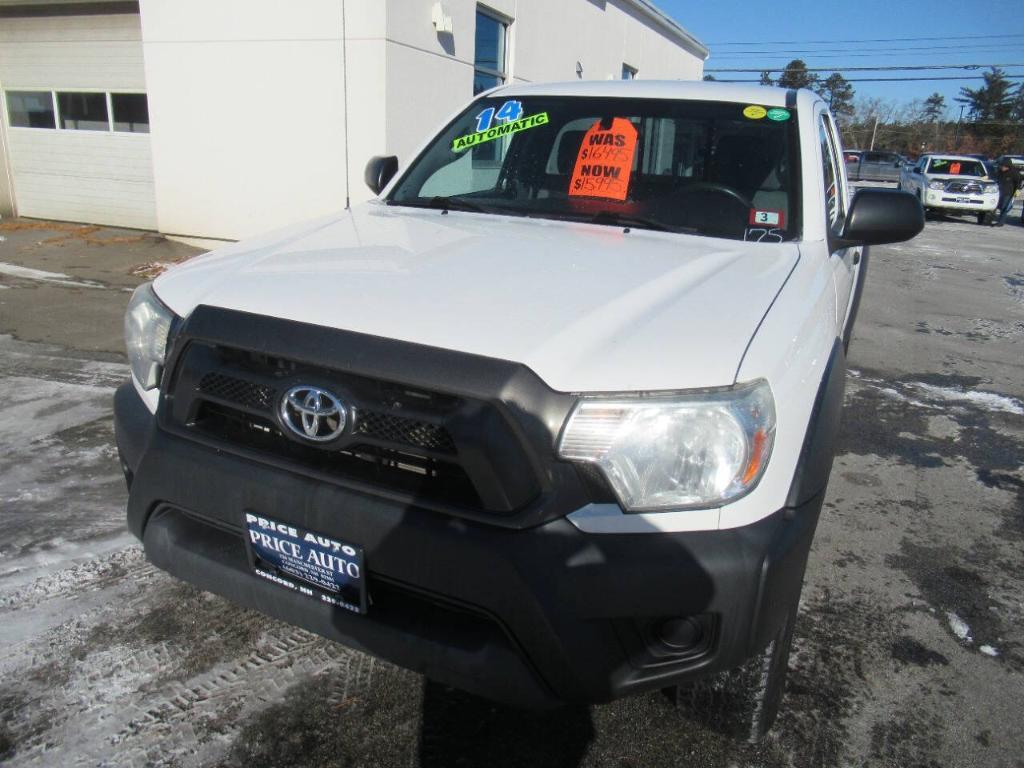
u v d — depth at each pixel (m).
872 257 12.98
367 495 1.68
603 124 3.06
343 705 2.20
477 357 1.60
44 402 4.38
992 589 2.97
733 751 2.10
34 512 3.17
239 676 2.30
